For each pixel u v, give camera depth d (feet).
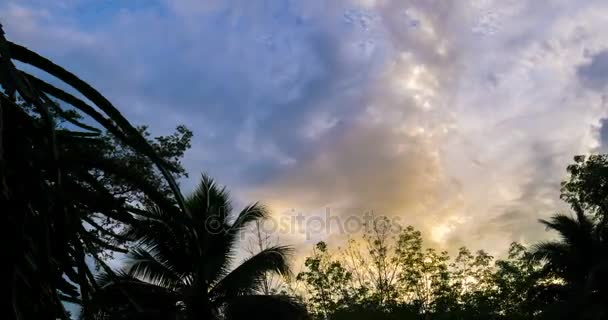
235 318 50.42
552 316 76.74
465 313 92.68
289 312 50.96
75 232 13.84
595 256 79.97
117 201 14.37
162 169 15.37
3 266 11.74
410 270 91.56
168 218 15.94
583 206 89.97
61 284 14.19
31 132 13.73
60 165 13.28
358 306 86.94
